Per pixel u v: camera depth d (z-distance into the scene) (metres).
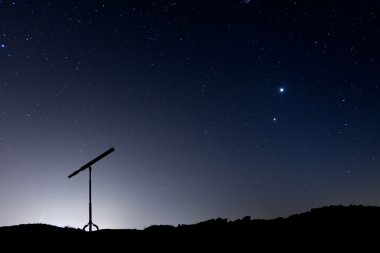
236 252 5.57
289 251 5.45
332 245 5.54
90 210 7.01
